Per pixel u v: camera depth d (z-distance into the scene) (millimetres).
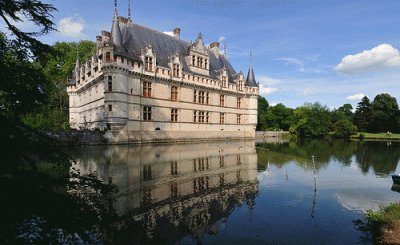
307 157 34438
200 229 11125
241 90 64875
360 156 36875
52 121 41531
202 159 29125
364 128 105250
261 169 24625
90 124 49500
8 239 5406
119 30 41906
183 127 50938
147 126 44656
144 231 10656
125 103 40719
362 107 107250
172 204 14109
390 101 101438
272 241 10125
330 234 10781
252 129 68438
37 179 5941
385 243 9633
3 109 5840
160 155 30422
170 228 11102
